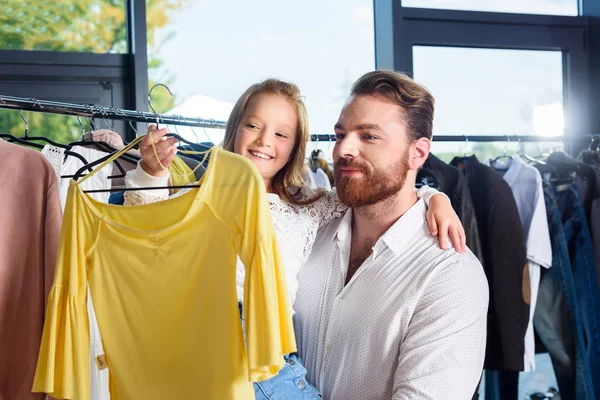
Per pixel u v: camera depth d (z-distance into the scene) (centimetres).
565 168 274
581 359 261
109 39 293
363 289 158
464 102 329
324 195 179
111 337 146
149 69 297
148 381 144
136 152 201
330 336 160
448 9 324
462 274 152
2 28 278
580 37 343
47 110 190
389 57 316
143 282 142
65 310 142
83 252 144
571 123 343
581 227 265
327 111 320
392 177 156
